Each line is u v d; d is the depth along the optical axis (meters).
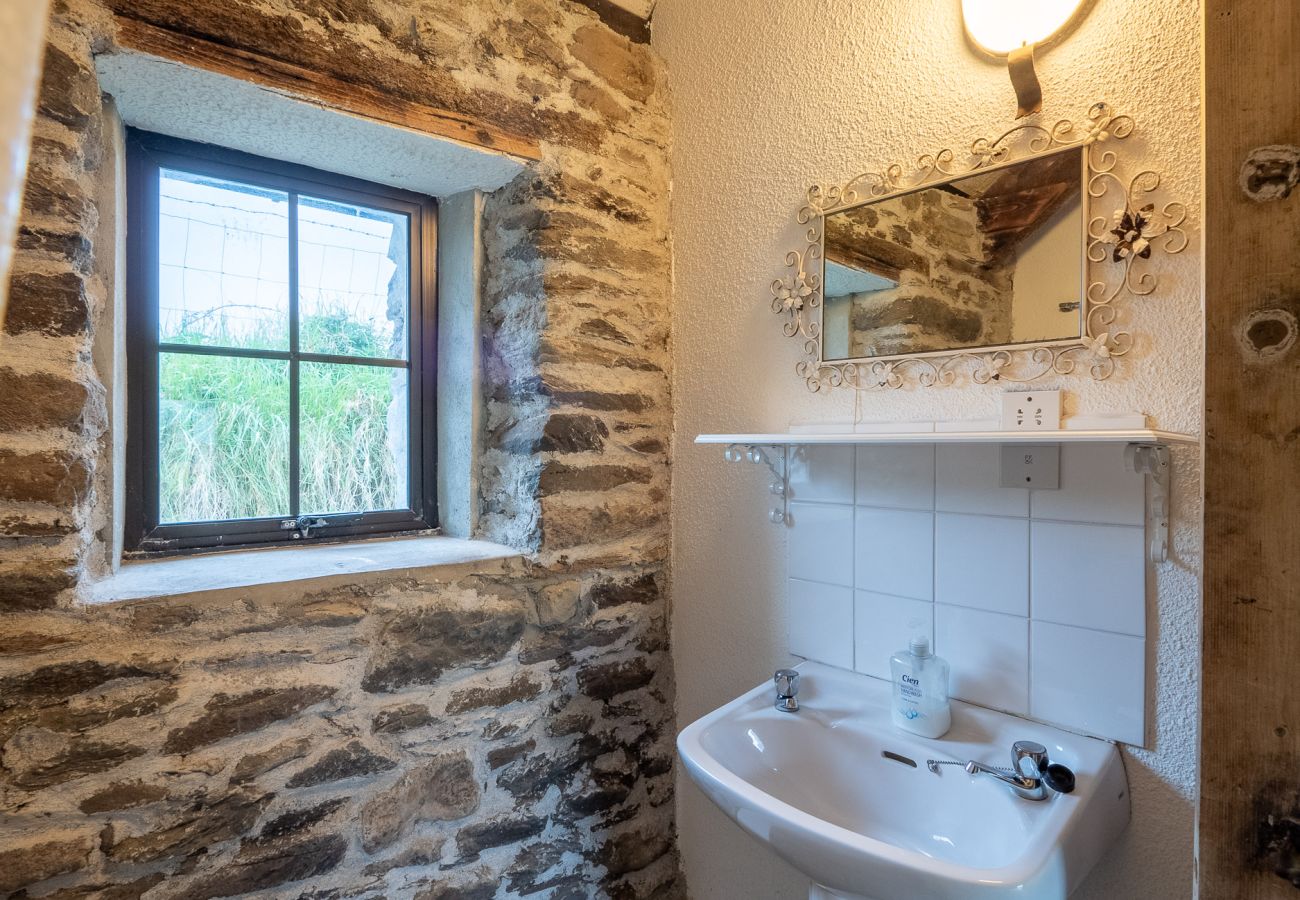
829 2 1.36
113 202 1.14
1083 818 0.92
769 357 1.47
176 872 1.03
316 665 1.15
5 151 0.18
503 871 1.38
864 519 1.31
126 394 1.21
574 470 1.48
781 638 1.46
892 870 0.83
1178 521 0.98
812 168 1.39
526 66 1.41
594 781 1.53
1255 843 0.67
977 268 1.16
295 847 1.13
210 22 1.05
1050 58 1.08
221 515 1.33
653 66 1.65
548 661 1.44
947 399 1.20
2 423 0.91
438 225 1.62
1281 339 0.66
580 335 1.49
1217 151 0.69
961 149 1.18
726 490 1.56
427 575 1.27
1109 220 1.03
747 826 0.99
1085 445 1.06
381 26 1.22
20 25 0.19
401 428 1.58
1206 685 0.70
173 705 1.03
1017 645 1.13
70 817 0.95
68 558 0.96
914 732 1.15
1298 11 0.66
